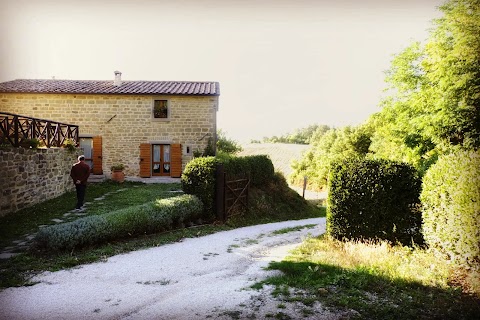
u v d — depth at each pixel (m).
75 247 6.59
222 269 5.77
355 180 7.64
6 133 9.35
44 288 4.71
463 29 8.32
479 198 4.93
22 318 3.78
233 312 3.90
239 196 12.02
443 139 10.05
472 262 5.06
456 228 5.39
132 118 17.47
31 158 10.01
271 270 5.45
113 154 17.42
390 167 7.46
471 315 3.70
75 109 17.27
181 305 4.16
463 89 8.51
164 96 17.55
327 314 3.78
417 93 12.73
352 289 4.41
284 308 3.95
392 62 14.22
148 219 8.02
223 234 9.09
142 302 4.29
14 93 16.91
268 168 16.25
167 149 17.78
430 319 3.62
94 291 4.65
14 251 6.25
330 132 41.19
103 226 6.91
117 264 5.91
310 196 32.28
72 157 13.63
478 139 8.41
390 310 3.82
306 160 45.28
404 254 6.21
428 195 6.27
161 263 6.04
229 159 13.20
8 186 8.73
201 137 17.61
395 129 13.80
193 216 9.98
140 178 17.38
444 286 4.54
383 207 7.37
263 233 9.40
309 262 5.64
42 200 10.76
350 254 6.13
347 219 7.70
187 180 10.64
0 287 4.68
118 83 19.02
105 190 13.94
